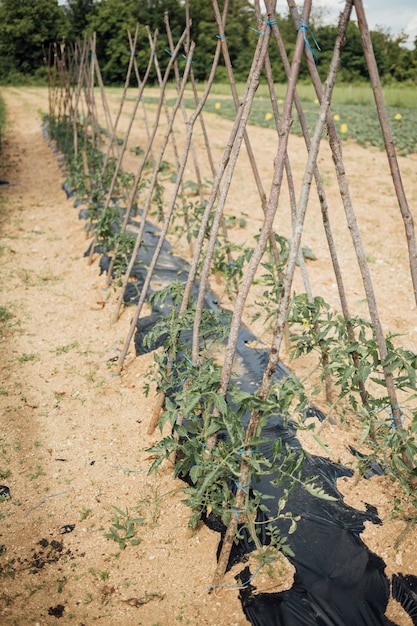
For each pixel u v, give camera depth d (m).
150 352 5.11
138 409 4.53
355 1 2.57
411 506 3.38
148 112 22.00
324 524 3.21
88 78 9.82
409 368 3.06
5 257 7.73
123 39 41.12
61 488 3.78
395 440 3.13
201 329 3.78
